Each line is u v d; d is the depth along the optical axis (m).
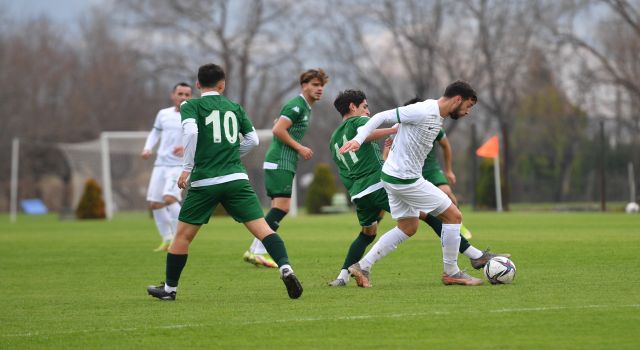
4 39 151.38
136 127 152.75
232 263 35.50
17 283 29.89
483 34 135.62
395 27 139.00
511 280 25.56
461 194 116.06
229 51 150.12
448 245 25.66
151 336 19.03
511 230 50.44
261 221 23.84
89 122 150.00
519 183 100.06
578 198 97.25
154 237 54.38
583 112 112.12
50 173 144.62
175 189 43.22
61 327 20.44
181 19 146.75
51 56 153.25
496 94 136.62
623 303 21.44
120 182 102.69
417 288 25.38
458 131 138.88
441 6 136.88
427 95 139.75
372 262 26.05
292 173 33.28
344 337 18.38
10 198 140.25
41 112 148.50
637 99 116.62
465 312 20.66
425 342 17.70
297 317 20.69
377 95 144.50
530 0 132.62
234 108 24.30
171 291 24.45
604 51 123.56
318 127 152.88
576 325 18.88
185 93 43.44
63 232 61.97
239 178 23.84
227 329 19.50
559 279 26.48
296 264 33.94
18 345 18.55
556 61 127.88
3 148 141.00
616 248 36.12
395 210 25.75
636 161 93.94
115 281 30.31
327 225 63.28
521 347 17.08
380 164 26.62
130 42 153.62
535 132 100.19
